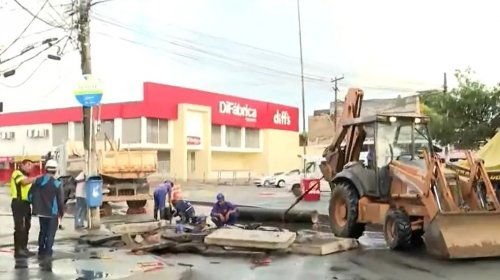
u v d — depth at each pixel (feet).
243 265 36.81
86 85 53.98
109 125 168.66
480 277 32.24
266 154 209.26
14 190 39.34
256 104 205.05
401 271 34.19
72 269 34.14
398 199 42.60
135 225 51.01
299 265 36.58
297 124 225.56
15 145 194.29
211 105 185.78
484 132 110.32
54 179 40.14
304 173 120.88
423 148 45.75
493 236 37.68
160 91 168.04
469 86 114.32
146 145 164.25
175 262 37.83
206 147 181.98
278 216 61.31
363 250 42.42
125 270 33.88
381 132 45.27
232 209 55.42
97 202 54.39
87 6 55.83
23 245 39.47
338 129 52.70
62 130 184.14
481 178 39.99
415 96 183.42
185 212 57.11
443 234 37.04
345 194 47.70
